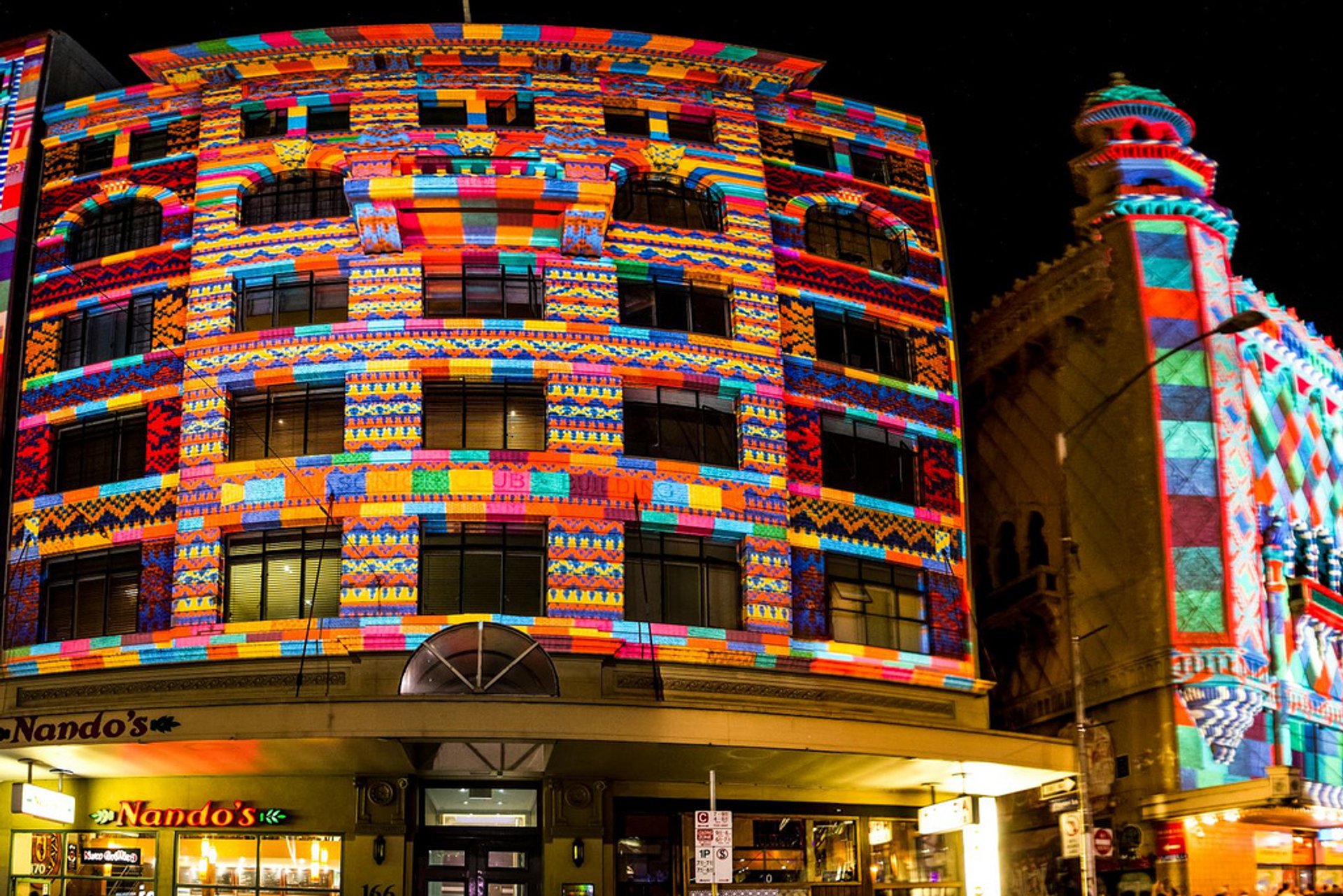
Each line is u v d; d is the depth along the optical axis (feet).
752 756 108.58
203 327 123.95
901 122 142.41
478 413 121.60
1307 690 131.95
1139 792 125.90
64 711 104.12
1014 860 138.00
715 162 132.98
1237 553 127.95
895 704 124.67
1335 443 148.46
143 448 123.44
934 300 138.00
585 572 117.19
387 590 115.14
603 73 134.31
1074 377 139.33
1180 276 134.41
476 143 129.80
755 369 126.41
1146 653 127.03
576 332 123.24
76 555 121.90
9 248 130.93
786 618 121.19
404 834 112.27
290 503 117.50
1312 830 129.18
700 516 120.88
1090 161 139.13
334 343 121.90
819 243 136.56
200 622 115.65
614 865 115.03
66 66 141.28
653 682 115.75
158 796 116.26
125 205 132.05
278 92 132.05
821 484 127.34
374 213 122.83
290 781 115.14
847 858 124.88
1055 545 138.82
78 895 116.26
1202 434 130.31
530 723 100.63
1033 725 139.13
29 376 127.85
